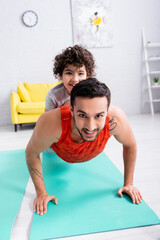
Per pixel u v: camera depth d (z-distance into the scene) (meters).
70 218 1.05
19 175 1.59
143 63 4.33
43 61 4.05
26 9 3.86
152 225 0.99
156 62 4.37
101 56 4.18
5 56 3.94
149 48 4.30
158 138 2.42
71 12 3.96
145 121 3.51
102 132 1.01
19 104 3.21
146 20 4.20
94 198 1.21
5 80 4.00
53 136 1.02
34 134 1.05
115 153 2.00
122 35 4.17
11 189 1.39
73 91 0.79
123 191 1.23
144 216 1.04
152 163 1.73
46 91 3.79
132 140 1.13
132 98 4.41
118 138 1.12
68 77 1.29
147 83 4.41
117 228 0.96
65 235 0.94
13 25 3.88
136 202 1.15
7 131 3.36
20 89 3.56
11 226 1.01
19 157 1.98
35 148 1.10
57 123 0.97
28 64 4.03
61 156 1.37
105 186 1.34
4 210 1.15
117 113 1.00
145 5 4.14
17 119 3.22
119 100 4.38
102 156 1.85
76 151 1.14
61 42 4.04
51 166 1.67
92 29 4.04
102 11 4.01
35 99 3.73
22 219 1.08
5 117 4.06
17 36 3.93
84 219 1.04
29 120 3.25
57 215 1.07
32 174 1.19
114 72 4.27
